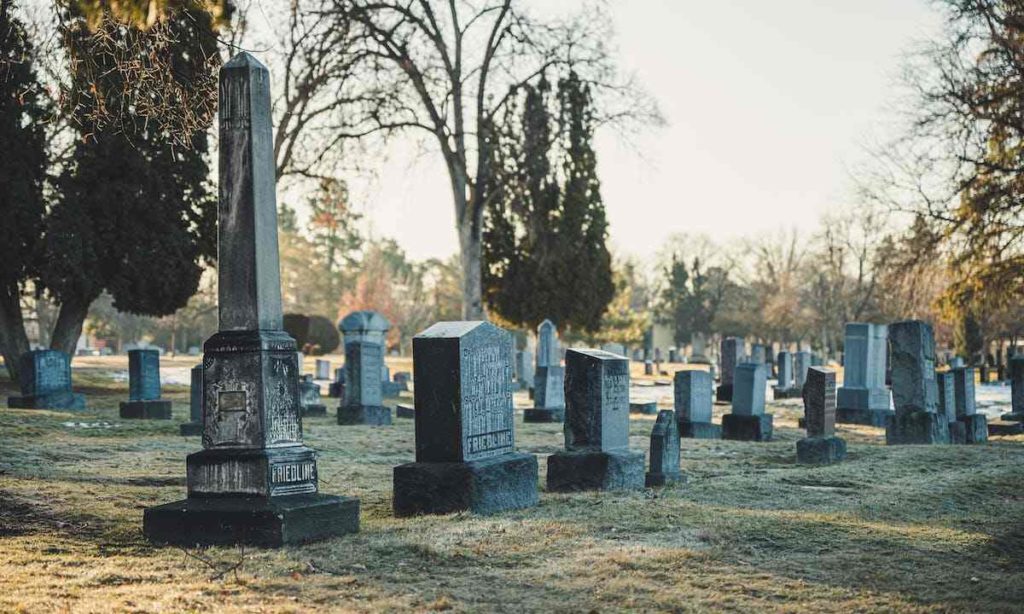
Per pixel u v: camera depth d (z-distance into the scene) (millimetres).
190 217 38531
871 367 33438
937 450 20672
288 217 120688
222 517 10164
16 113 35188
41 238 36688
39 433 23109
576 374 15523
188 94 14664
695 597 8586
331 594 8469
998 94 38875
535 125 47375
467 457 12703
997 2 38656
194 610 7871
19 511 11781
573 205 57125
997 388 50281
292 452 10656
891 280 43844
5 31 15586
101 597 8172
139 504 12602
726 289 121250
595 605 8336
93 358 65938
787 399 41938
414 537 10625
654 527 11500
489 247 58562
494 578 9195
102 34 13531
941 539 11047
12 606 7816
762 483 15891
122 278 37188
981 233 40062
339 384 41875
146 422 26922
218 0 11586
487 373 13188
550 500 13781
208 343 10672
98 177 36469
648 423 30562
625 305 93500
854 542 10812
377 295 103812
